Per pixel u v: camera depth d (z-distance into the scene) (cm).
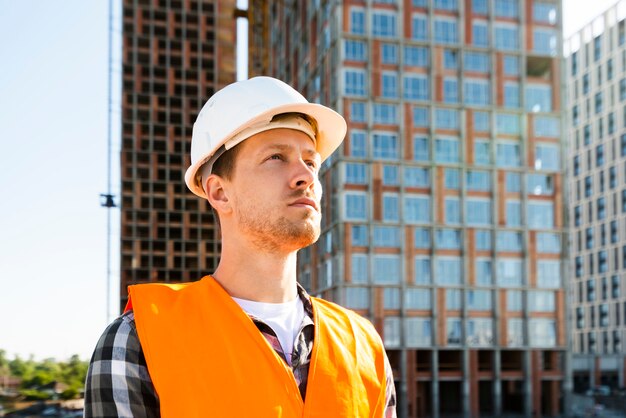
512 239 6366
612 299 9719
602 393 8669
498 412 6188
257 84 188
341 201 6056
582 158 10588
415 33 6469
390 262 6078
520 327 6278
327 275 6250
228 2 8975
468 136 6397
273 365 164
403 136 6266
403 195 6194
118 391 155
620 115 9694
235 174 183
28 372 11444
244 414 154
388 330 5978
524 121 6531
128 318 168
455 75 6500
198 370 158
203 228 8212
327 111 192
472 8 6612
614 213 9750
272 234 177
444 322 6097
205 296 174
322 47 6788
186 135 8425
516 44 6662
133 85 8388
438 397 6062
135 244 7994
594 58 10369
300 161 184
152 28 8594
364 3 6412
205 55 8712
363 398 177
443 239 6228
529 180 6488
